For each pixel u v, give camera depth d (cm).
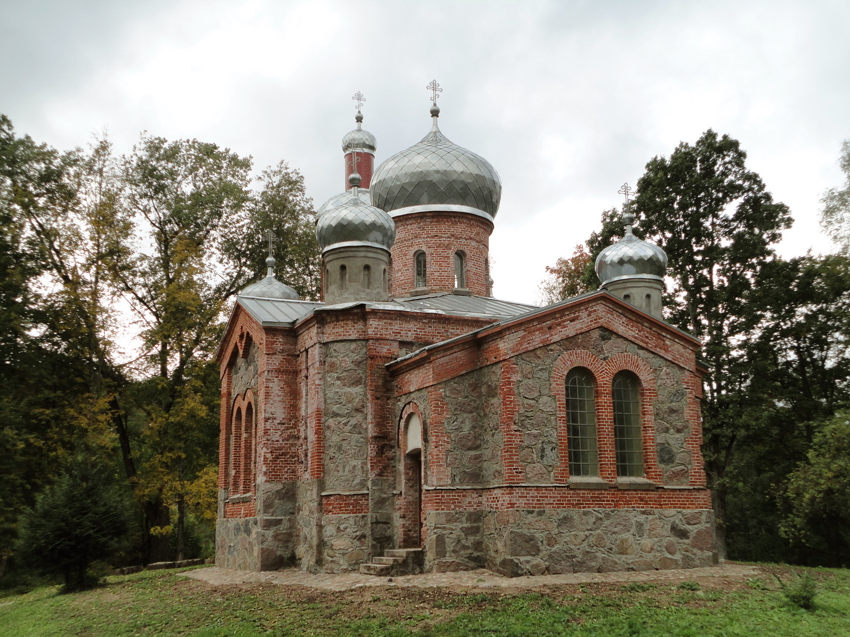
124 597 2088
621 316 2066
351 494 2161
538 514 1850
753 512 4188
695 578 1745
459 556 1914
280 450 2377
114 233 3681
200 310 3994
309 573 2153
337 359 2264
